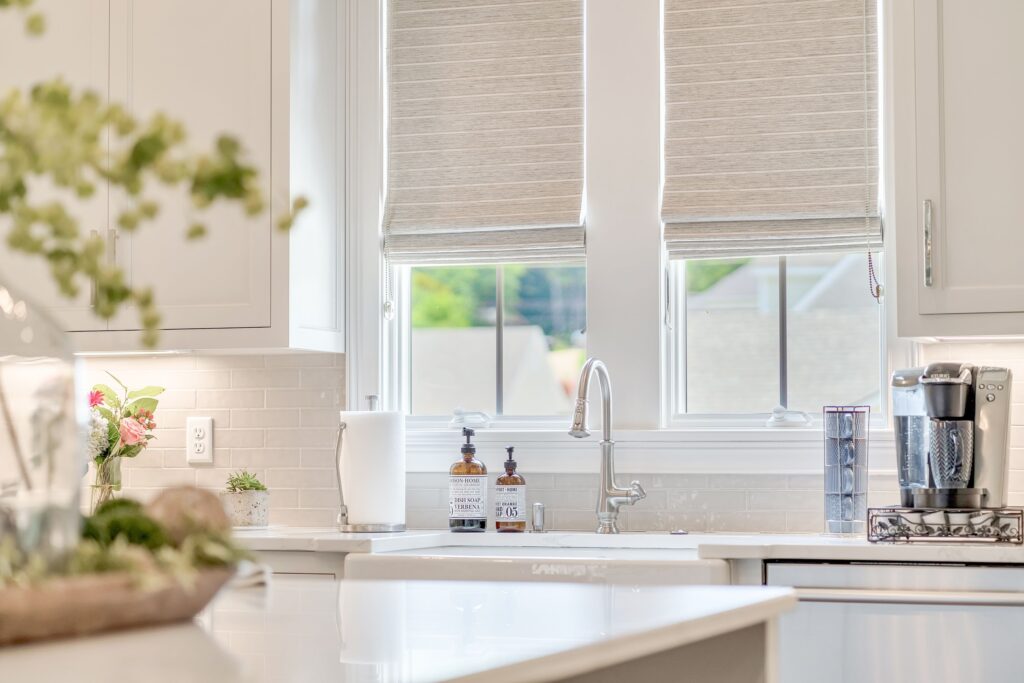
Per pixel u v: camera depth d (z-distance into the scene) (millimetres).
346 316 3834
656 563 2721
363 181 3863
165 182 994
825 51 3605
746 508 3518
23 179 1021
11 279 3600
